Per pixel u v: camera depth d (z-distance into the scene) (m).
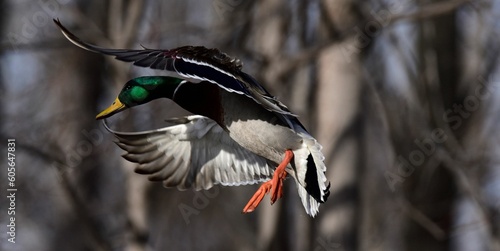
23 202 19.89
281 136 9.66
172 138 10.95
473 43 18.81
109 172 19.47
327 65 17.22
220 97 9.84
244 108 9.75
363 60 17.31
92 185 19.27
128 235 15.95
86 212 16.05
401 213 19.22
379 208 20.30
